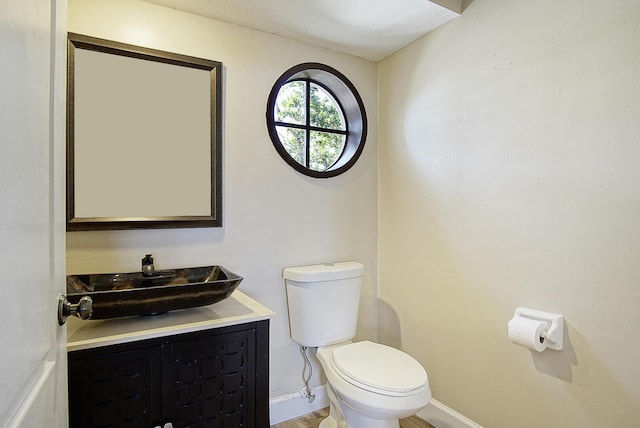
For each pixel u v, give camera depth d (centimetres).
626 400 125
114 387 117
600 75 132
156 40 170
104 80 158
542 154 149
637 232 123
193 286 133
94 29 158
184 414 128
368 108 233
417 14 182
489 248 170
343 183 223
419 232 208
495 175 167
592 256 134
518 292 158
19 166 56
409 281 215
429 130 201
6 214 51
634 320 124
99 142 157
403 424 200
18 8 55
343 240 223
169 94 171
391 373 150
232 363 137
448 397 191
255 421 142
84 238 154
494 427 168
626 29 125
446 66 191
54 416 77
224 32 185
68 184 150
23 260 58
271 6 172
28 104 61
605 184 131
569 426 141
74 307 83
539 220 150
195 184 176
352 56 227
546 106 148
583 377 136
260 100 194
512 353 161
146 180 166
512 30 160
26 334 58
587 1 135
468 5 179
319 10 176
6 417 49
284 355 201
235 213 187
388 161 230
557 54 144
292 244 204
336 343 194
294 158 219
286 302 202
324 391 213
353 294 199
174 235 172
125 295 123
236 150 187
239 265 189
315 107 228
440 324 195
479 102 174
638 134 122
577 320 138
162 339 124
